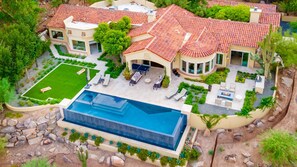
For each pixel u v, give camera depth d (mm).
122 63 51750
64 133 41031
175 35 49812
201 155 38250
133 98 44406
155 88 45875
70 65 52469
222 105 42094
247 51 48531
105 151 39344
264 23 53938
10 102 45094
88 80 48688
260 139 38594
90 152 39219
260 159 37188
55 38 58781
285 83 47125
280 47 47312
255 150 38344
